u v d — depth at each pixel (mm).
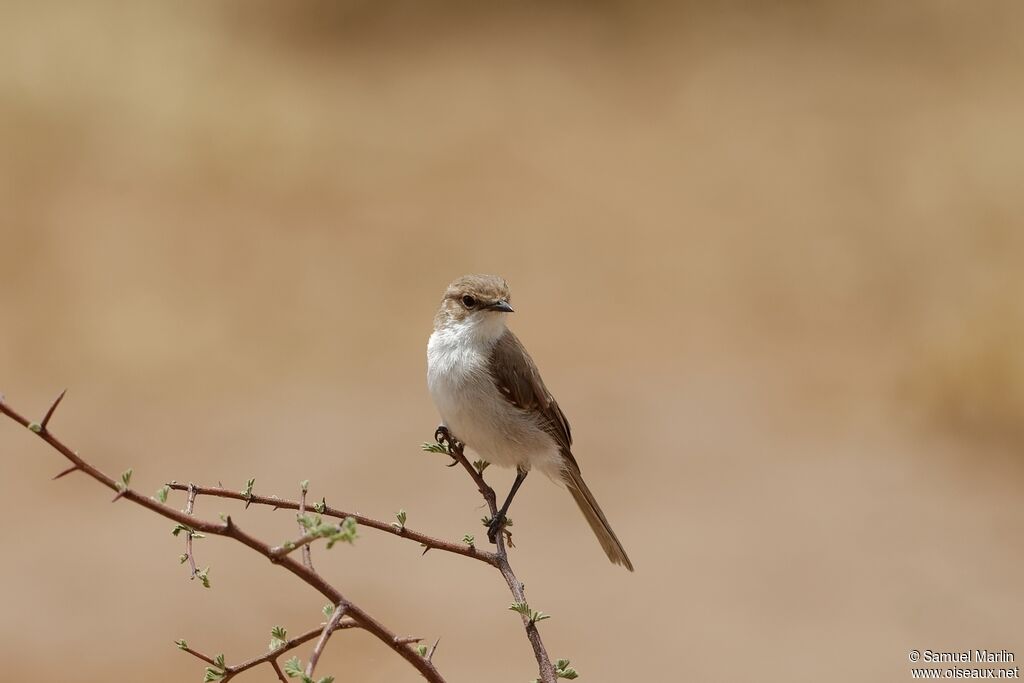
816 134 26219
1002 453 14789
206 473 13789
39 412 15102
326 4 31453
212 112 24453
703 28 32094
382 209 22625
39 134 23047
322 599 11391
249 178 23297
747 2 33250
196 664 10273
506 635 10828
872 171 24484
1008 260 20031
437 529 12688
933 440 15055
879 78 29234
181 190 22578
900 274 20234
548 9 33094
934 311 18328
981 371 15578
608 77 29469
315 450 14461
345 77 28656
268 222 21844
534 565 12094
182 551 12188
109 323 17578
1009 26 31797
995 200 22609
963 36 31422
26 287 18516
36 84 23906
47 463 13945
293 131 24656
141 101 24375
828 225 22297
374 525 4734
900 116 27062
